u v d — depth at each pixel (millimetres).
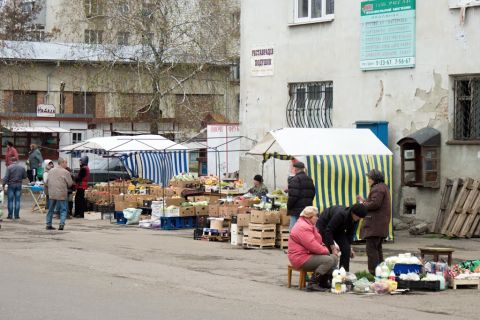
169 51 52438
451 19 25969
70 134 57656
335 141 24031
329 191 23391
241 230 23844
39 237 25469
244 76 32281
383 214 17906
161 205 28766
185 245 23812
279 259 21016
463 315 13977
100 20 54312
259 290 16281
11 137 56250
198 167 44438
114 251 22109
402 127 27078
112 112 59156
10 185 32062
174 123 57031
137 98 54438
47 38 72750
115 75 54406
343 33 28797
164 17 52156
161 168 37281
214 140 38062
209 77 56562
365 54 28031
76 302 14117
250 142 32094
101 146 33812
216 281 17266
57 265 19094
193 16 53156
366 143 24406
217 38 53875
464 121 25984
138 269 18750
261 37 31625
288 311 13938
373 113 27859
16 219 32031
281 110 31031
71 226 29547
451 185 25672
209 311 13602
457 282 17016
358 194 23734
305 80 30094
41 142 57031
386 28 27438
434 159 25953
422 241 24547
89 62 54031
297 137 23812
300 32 30266
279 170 31000
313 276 16500
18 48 61469
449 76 26047
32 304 13828
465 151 25547
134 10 52000
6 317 12664
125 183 34688
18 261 19656
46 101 63531
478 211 25062
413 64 26734
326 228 17094
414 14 26703
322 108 29797
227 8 54781
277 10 31078
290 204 21891
